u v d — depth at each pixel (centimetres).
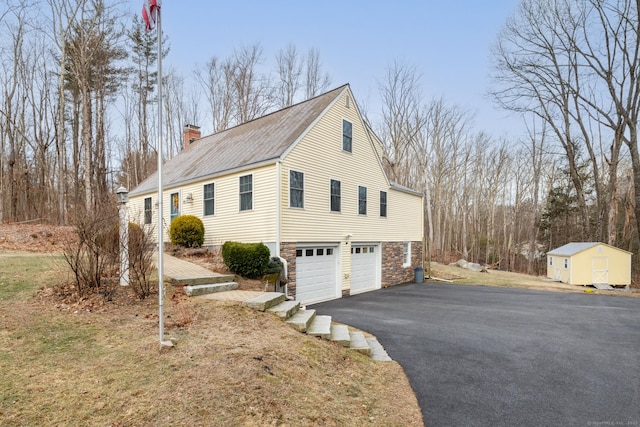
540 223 3216
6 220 1777
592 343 661
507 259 3322
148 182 1800
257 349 446
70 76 2002
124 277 659
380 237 1561
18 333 446
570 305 1080
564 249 2073
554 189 3152
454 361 558
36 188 2044
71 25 1745
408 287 1566
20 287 622
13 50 1991
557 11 2031
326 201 1264
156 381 347
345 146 1380
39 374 355
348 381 438
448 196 3272
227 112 2920
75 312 530
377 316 892
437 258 2980
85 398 317
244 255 923
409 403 411
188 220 1256
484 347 630
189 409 305
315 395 375
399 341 665
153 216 1622
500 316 899
